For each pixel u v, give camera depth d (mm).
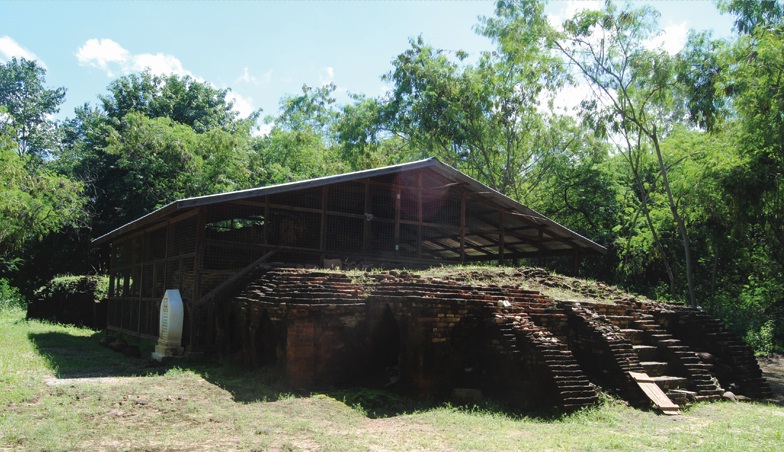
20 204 22391
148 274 17250
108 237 19266
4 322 22625
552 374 8711
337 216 15945
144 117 29859
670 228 26656
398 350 10391
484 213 18656
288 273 10773
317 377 9688
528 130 30953
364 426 7609
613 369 9891
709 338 12391
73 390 8945
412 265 16031
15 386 9234
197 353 12672
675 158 25469
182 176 29375
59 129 38844
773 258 24531
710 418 9031
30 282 32719
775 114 17609
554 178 31703
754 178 18422
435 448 6637
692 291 21703
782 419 9078
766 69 17562
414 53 31266
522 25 24734
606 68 23156
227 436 6879
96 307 22766
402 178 16438
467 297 9836
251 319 10922
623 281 28297
